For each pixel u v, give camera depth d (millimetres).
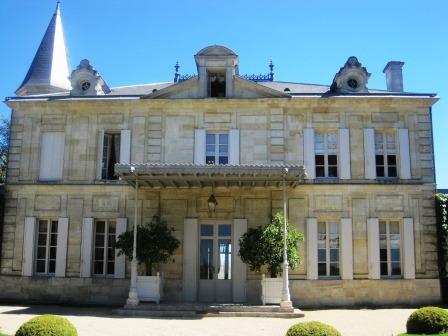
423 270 17781
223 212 18125
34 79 23844
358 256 17859
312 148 18547
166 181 16891
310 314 15680
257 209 18109
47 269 18391
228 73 19031
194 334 11461
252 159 18516
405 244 17906
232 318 14523
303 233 17984
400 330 12297
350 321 14000
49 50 24688
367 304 17547
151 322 13375
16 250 18406
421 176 18391
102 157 18969
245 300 17406
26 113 19344
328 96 18703
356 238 17953
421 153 18562
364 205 18156
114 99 18906
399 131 18656
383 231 18281
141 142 18797
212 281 17844
